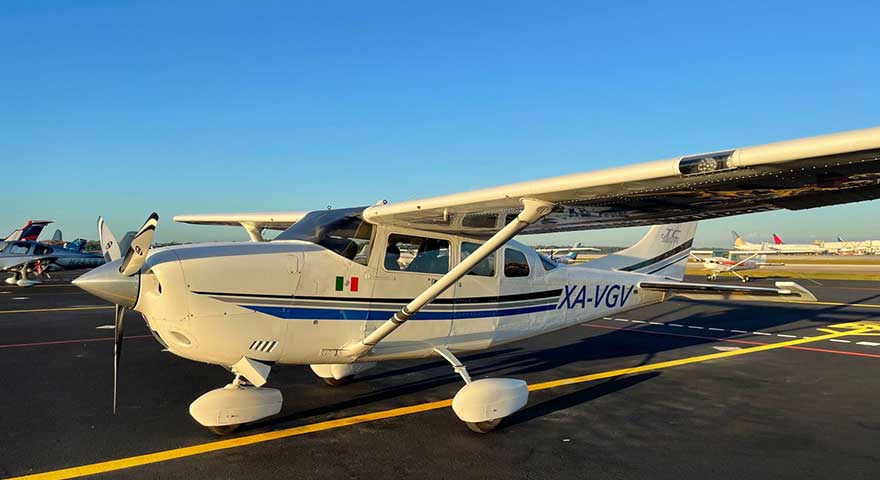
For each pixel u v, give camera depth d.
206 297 3.81
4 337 8.48
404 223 4.59
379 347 4.54
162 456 3.60
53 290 18.05
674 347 8.21
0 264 19.62
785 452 3.77
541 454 3.72
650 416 4.62
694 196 3.58
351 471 3.39
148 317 3.82
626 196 3.61
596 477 3.33
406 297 4.66
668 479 3.30
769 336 9.37
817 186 3.22
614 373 6.33
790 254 86.38
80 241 26.55
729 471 3.43
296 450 3.74
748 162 2.73
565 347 8.18
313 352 4.28
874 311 13.25
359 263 4.43
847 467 3.50
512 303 5.43
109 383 5.56
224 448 3.76
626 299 6.65
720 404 5.01
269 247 4.17
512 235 3.89
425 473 3.37
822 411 4.79
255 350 4.04
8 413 4.51
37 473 3.30
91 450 3.69
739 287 6.02
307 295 4.18
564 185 3.40
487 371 6.38
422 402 4.98
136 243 3.47
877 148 2.38
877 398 5.23
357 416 4.54
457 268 4.03
